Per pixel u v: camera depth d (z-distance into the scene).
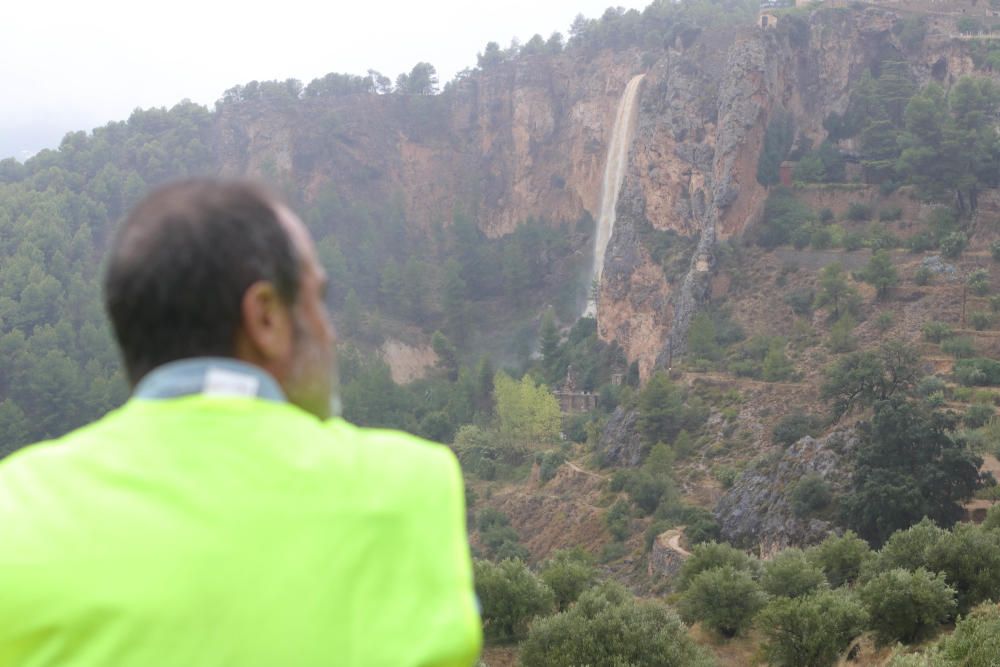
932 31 157.62
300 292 2.69
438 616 2.48
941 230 116.06
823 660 35.69
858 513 65.00
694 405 105.31
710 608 42.34
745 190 132.12
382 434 2.80
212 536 2.36
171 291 2.50
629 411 112.31
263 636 2.31
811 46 150.38
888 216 124.19
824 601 36.72
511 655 41.06
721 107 138.12
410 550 2.52
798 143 142.50
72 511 2.38
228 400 2.54
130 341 2.59
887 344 86.44
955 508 62.66
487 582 43.09
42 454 2.54
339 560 2.42
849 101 150.50
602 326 155.62
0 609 2.25
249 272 2.55
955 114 132.25
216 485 2.43
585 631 35.94
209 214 2.55
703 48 151.75
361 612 2.40
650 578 77.44
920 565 41.28
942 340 98.56
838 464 71.38
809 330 111.69
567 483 106.56
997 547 38.91
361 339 198.62
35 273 190.75
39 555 2.31
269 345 2.62
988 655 23.34
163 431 2.49
